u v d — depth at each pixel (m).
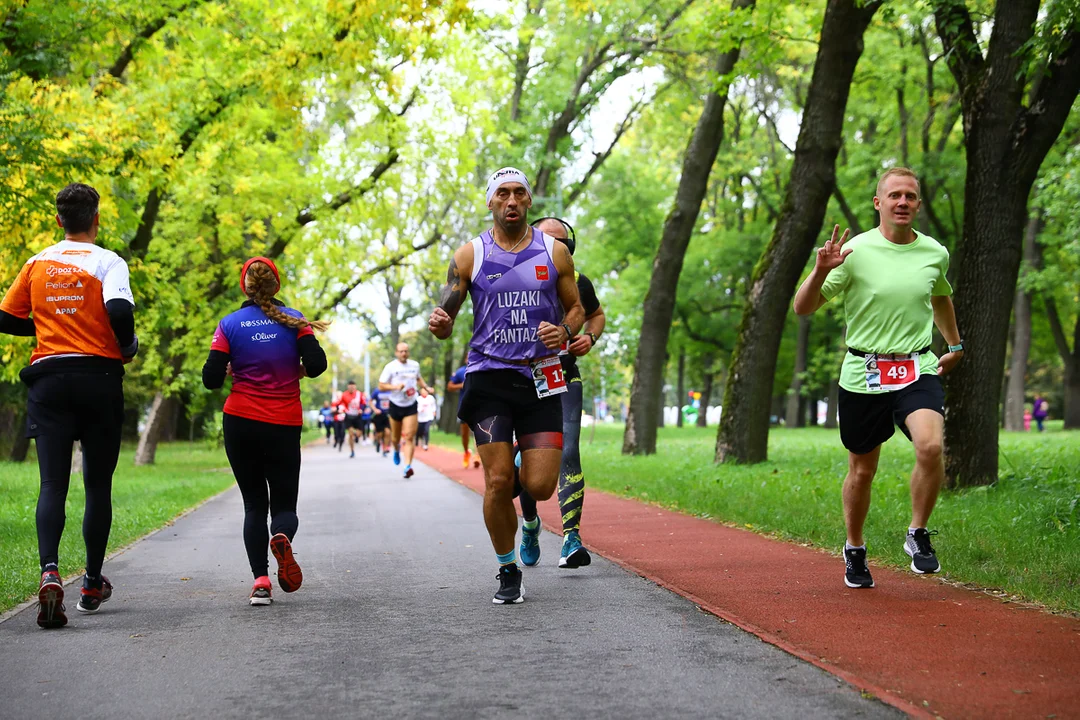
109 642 5.04
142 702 3.96
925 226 31.06
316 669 4.42
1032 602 5.48
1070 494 9.59
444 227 28.70
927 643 4.58
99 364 5.78
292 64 16.28
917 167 28.89
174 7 16.20
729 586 6.22
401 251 26.78
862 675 4.08
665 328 22.61
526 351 5.68
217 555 8.36
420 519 10.83
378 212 24.61
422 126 24.30
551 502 11.98
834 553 7.54
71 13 12.88
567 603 5.82
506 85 28.44
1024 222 11.21
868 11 15.40
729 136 38.56
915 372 5.75
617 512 10.95
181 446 45.62
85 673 4.42
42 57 12.75
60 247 5.85
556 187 29.91
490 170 29.81
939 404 5.74
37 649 4.89
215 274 24.84
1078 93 11.01
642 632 5.00
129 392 32.78
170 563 7.90
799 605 5.55
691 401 81.38
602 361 29.66
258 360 6.05
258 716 3.74
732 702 3.77
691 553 7.74
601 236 44.00
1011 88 11.05
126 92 16.17
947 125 29.86
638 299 42.53
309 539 9.30
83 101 13.99
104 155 12.96
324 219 24.34
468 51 24.17
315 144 17.58
